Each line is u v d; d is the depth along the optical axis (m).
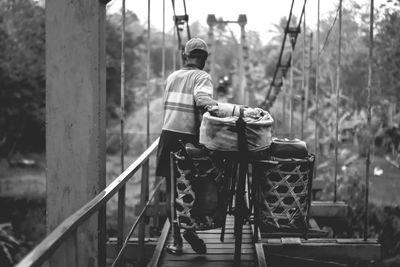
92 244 2.83
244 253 3.70
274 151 3.04
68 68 2.76
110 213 12.31
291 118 6.15
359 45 12.86
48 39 2.76
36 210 13.03
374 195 9.03
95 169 2.79
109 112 21.88
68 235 1.85
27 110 17.17
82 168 2.79
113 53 22.48
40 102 17.58
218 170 3.12
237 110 3.02
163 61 5.98
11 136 17.14
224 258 3.59
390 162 11.15
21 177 15.59
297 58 15.08
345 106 13.30
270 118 3.00
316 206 5.46
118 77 22.58
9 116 16.92
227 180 3.18
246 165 2.97
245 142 2.90
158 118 21.92
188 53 3.43
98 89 2.77
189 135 3.35
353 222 8.39
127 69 23.06
